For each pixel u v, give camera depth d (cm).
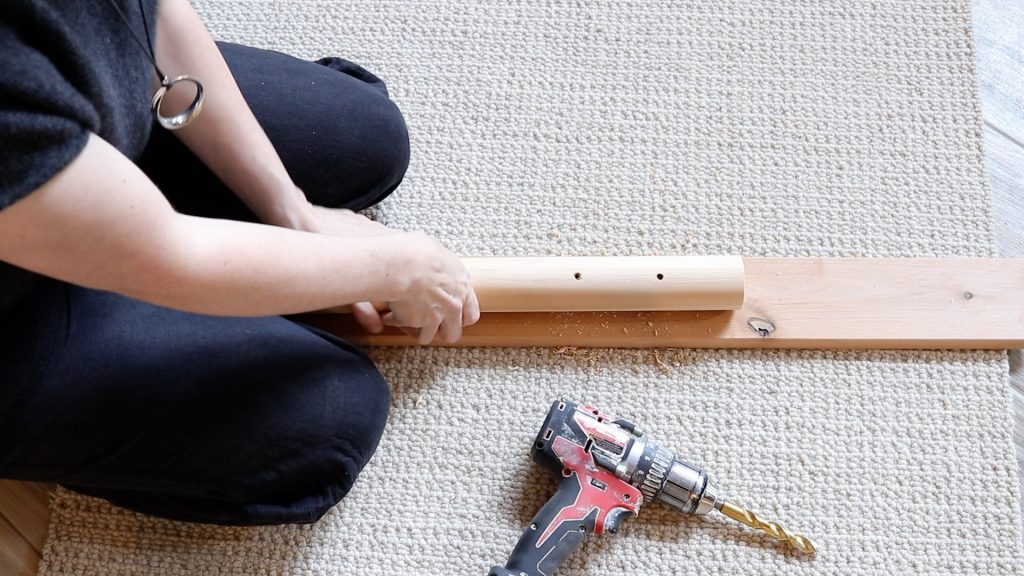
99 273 62
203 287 67
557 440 97
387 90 119
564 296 103
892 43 121
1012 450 104
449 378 108
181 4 79
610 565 100
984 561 100
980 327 106
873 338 106
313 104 98
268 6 124
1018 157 117
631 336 107
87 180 56
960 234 112
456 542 101
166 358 83
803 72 120
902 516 102
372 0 124
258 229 72
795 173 115
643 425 105
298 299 75
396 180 107
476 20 124
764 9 123
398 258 83
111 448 82
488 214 114
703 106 119
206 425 84
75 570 100
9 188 52
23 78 52
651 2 124
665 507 102
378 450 105
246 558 101
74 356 79
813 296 108
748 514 97
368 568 101
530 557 95
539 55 122
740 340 107
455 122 119
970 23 122
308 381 89
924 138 117
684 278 102
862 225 113
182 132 87
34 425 78
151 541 101
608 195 115
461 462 104
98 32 61
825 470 103
